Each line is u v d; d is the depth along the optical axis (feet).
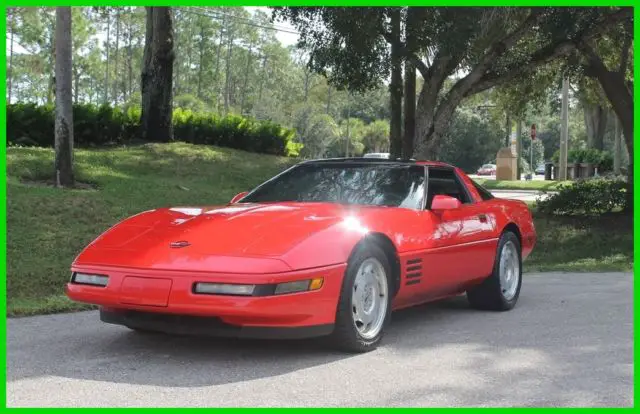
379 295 16.93
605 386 13.47
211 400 12.39
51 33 241.35
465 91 52.54
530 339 17.80
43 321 20.34
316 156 263.29
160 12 71.72
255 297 14.02
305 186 20.08
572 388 13.32
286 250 14.73
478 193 22.63
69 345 16.90
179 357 15.60
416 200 19.34
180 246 15.10
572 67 61.36
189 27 302.25
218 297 14.10
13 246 31.65
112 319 15.90
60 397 12.53
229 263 14.38
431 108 52.42
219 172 63.31
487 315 21.67
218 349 16.42
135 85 327.88
